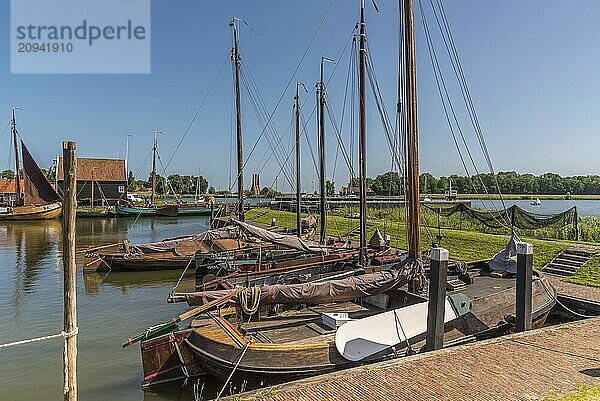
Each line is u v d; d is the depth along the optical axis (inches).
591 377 306.5
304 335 448.8
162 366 416.2
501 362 336.5
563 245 892.6
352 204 2362.2
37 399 397.1
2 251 1304.1
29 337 574.2
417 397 278.7
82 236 1742.1
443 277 394.3
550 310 554.9
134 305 746.2
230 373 384.5
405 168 619.5
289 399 279.1
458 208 1445.6
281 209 2394.2
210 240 943.0
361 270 578.2
